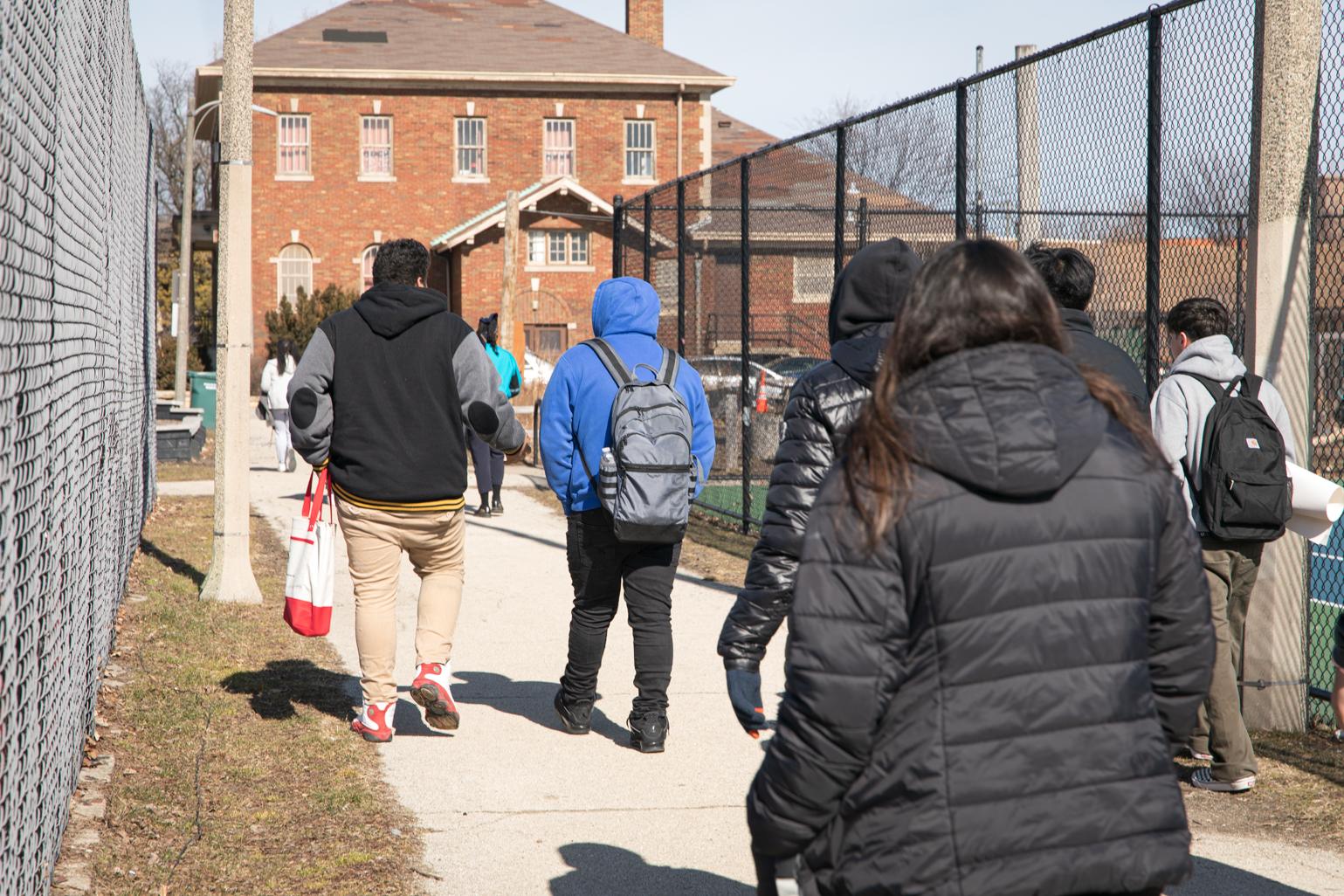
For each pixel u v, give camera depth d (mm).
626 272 15469
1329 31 5582
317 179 38812
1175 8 5957
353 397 5301
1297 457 5629
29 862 3355
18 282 3229
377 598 5441
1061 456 1951
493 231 37312
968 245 2160
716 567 10219
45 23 3785
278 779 4961
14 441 3160
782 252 13219
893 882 1931
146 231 11305
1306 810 4867
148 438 12008
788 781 2002
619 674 6914
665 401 5367
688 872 4234
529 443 19266
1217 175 5863
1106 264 6598
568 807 4840
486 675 6852
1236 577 5051
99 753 5043
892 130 8914
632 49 42000
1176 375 5055
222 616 7828
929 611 1960
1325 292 6465
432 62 39438
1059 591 1961
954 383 2016
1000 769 1920
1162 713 2166
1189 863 1959
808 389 3350
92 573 5352
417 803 4836
